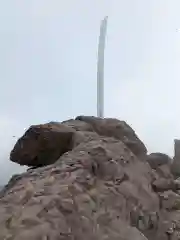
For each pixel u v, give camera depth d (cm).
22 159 1191
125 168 777
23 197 584
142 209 713
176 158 1359
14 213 536
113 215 607
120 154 830
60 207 549
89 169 698
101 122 1290
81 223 537
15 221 514
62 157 778
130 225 641
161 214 811
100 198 622
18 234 486
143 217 703
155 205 782
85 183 641
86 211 566
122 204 660
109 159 763
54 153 1148
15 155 1192
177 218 815
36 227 500
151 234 716
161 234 748
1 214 540
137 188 755
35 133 1159
